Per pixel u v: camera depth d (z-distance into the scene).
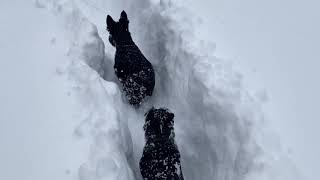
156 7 3.73
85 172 2.48
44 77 3.13
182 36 3.38
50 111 2.88
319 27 3.24
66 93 2.99
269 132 2.66
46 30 3.58
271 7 3.48
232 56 3.14
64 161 2.59
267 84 2.95
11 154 2.65
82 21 3.60
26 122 2.82
